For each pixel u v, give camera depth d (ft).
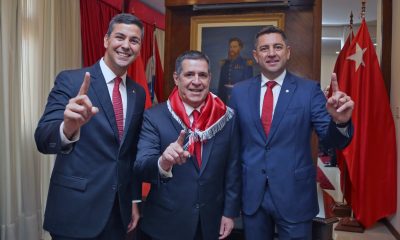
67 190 5.15
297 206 5.70
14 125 10.78
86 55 14.78
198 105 5.55
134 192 5.76
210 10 8.95
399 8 12.39
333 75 4.75
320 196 8.63
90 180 5.16
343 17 26.63
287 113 5.78
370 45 12.46
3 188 10.50
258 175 5.87
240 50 8.78
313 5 8.34
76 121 4.04
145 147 5.25
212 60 8.95
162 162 4.61
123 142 5.35
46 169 12.39
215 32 8.93
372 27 28.86
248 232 5.99
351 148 12.33
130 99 5.61
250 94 6.12
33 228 11.50
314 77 8.34
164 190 5.38
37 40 11.73
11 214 10.66
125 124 5.43
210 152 5.46
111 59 5.39
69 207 5.12
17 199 11.02
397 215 12.04
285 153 5.75
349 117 4.67
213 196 5.55
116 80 5.52
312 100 5.80
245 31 8.75
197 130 5.39
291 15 8.50
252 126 5.95
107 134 5.23
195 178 5.37
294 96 5.84
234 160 5.89
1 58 10.26
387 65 13.41
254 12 8.72
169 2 9.09
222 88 8.87
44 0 12.14
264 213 5.91
